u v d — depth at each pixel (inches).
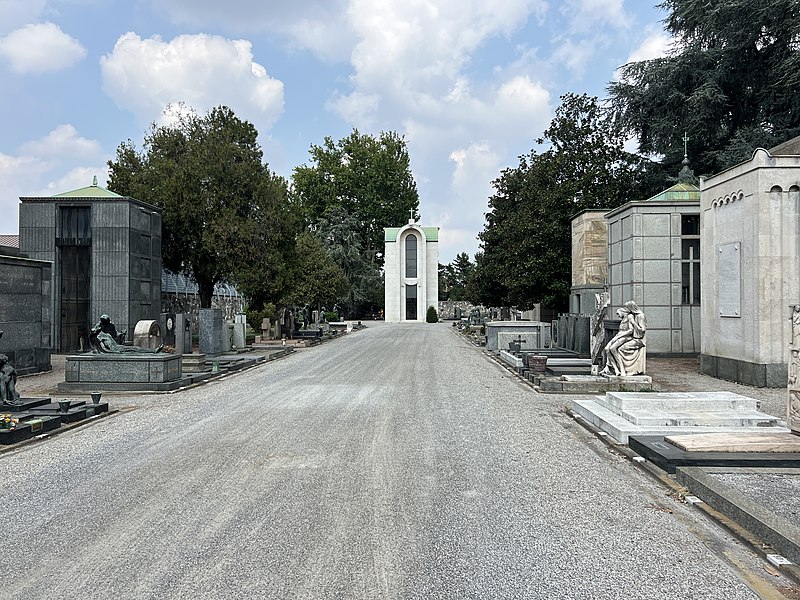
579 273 1162.6
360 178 3063.5
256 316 1659.7
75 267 1037.8
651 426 377.1
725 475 280.4
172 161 1234.6
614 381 584.7
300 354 1091.9
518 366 778.2
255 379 714.2
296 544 214.5
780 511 232.7
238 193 1228.5
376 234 3129.9
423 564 198.2
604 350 620.4
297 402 532.7
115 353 628.7
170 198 1167.6
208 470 312.2
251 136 1360.7
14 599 177.0
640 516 244.1
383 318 3223.4
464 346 1267.2
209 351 936.9
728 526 227.1
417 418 454.6
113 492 277.3
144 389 604.4
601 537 221.6
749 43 1357.0
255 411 489.1
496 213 1611.7
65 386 607.2
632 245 925.8
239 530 228.2
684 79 1440.7
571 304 1221.1
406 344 1339.8
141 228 1050.1
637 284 922.1
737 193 635.5
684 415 386.9
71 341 1036.5
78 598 177.2
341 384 657.0
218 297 2058.3
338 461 327.9
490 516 243.1
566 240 1274.6
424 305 2871.6
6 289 730.8
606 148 1369.3
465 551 208.7
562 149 1423.5
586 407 450.0
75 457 345.4
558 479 296.0
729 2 1280.8
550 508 253.1
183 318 879.7
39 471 316.2
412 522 236.2
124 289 1001.5
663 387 605.6
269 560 201.5
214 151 1220.5
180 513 247.8
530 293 1316.4
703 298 714.8
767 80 1375.5
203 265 1225.4
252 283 1280.8
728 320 659.4
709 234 702.5
